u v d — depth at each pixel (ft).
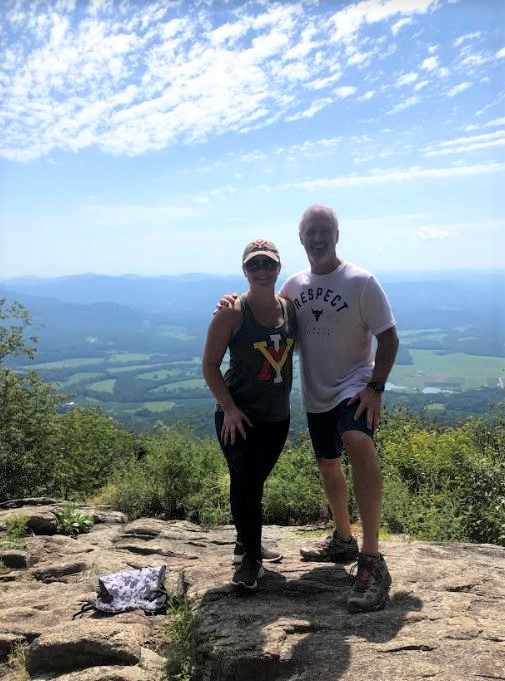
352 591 10.52
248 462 10.84
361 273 10.94
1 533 20.29
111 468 38.83
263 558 13.07
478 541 18.76
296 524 23.12
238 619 10.18
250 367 10.64
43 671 11.06
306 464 25.75
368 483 10.37
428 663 8.61
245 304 10.69
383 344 10.71
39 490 38.11
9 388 41.39
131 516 25.05
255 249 10.46
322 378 11.39
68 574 16.49
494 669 8.38
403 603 10.66
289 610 10.46
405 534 18.94
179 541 19.72
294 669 8.88
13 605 13.91
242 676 8.95
